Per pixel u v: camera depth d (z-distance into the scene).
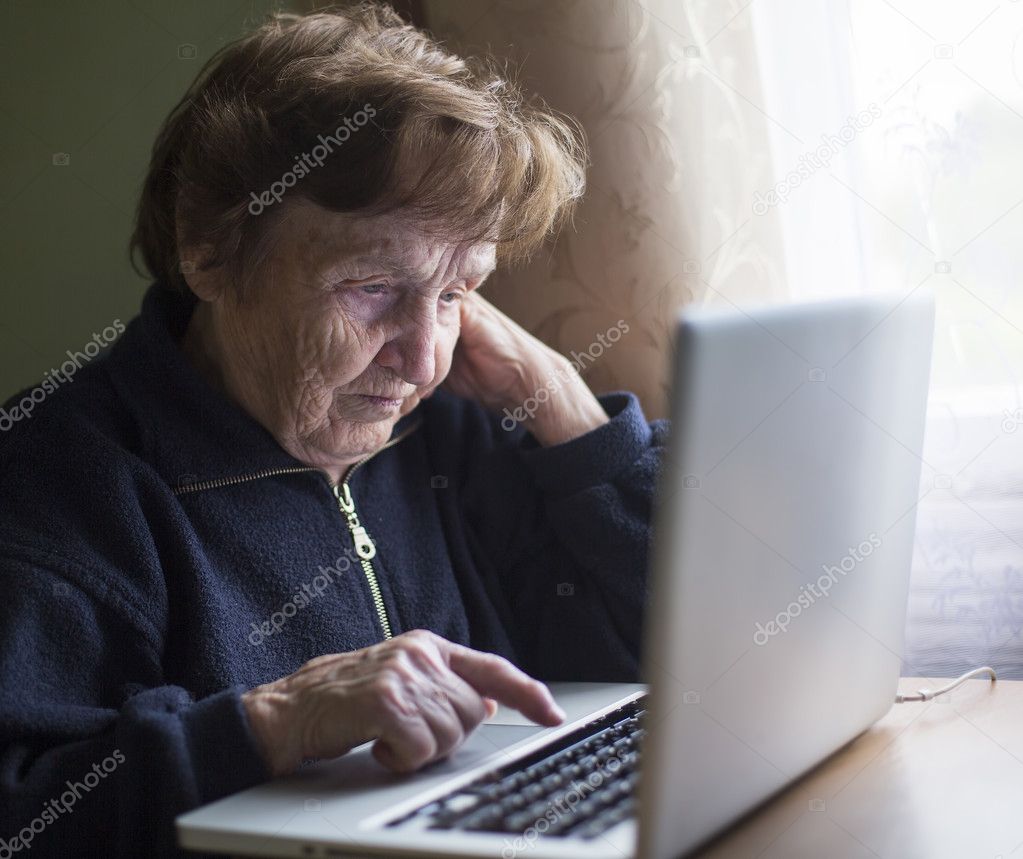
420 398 1.13
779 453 0.68
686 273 1.31
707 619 0.63
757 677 0.69
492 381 1.25
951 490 1.29
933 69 1.24
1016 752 0.87
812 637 0.75
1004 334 1.25
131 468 0.99
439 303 1.07
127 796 0.79
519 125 1.02
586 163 1.30
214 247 0.99
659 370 1.33
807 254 1.29
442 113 0.95
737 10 1.27
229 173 0.97
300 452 1.07
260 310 1.01
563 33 1.28
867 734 0.92
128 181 1.53
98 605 0.92
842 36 1.26
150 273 1.13
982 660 1.30
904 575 0.89
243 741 0.80
